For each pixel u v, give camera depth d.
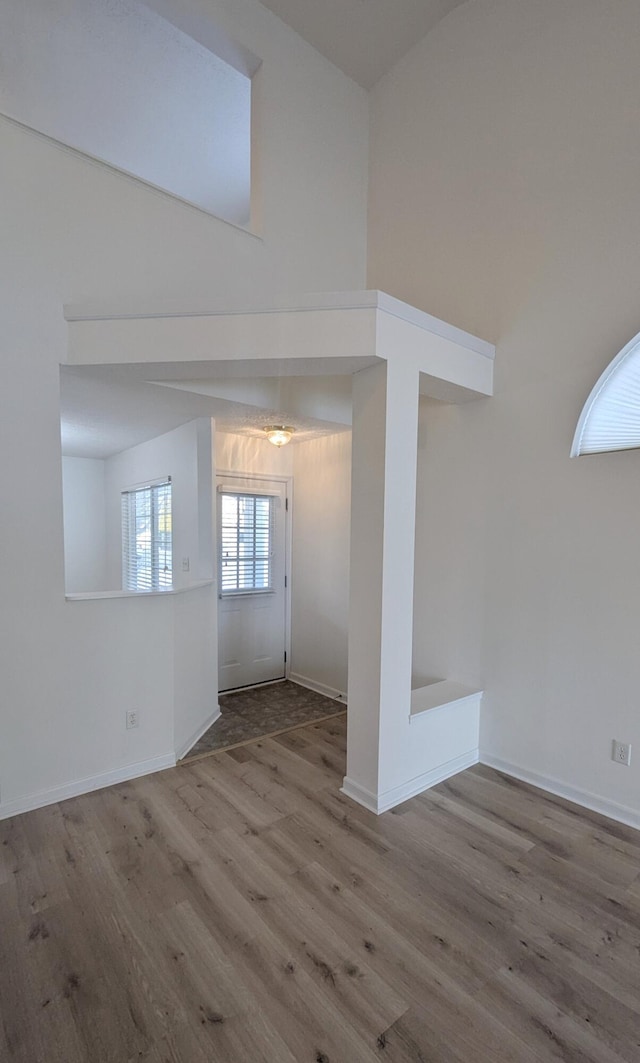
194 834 2.34
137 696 2.88
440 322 2.66
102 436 4.68
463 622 3.27
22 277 2.40
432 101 3.45
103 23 3.16
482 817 2.54
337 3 3.26
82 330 2.51
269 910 1.88
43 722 2.55
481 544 3.16
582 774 2.70
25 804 2.50
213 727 3.72
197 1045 1.40
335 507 4.54
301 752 3.26
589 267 2.64
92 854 2.19
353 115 3.87
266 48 3.30
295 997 1.54
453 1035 1.44
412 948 1.73
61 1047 1.39
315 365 2.48
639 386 2.42
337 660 4.53
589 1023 1.48
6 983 1.57
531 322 2.89
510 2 2.97
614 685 2.58
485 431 3.12
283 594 5.05
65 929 1.78
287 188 3.46
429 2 3.25
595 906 1.95
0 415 2.37
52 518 2.54
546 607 2.85
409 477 2.56
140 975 1.60
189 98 3.78
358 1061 1.36
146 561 5.05
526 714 2.94
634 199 2.48
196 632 3.49
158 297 2.84
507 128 3.00
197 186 4.87
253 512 4.76
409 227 3.62
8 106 3.83
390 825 2.45
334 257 3.75
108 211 2.66
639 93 2.44
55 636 2.57
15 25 3.16
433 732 2.86
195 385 3.00
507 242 3.00
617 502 2.56
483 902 1.95
